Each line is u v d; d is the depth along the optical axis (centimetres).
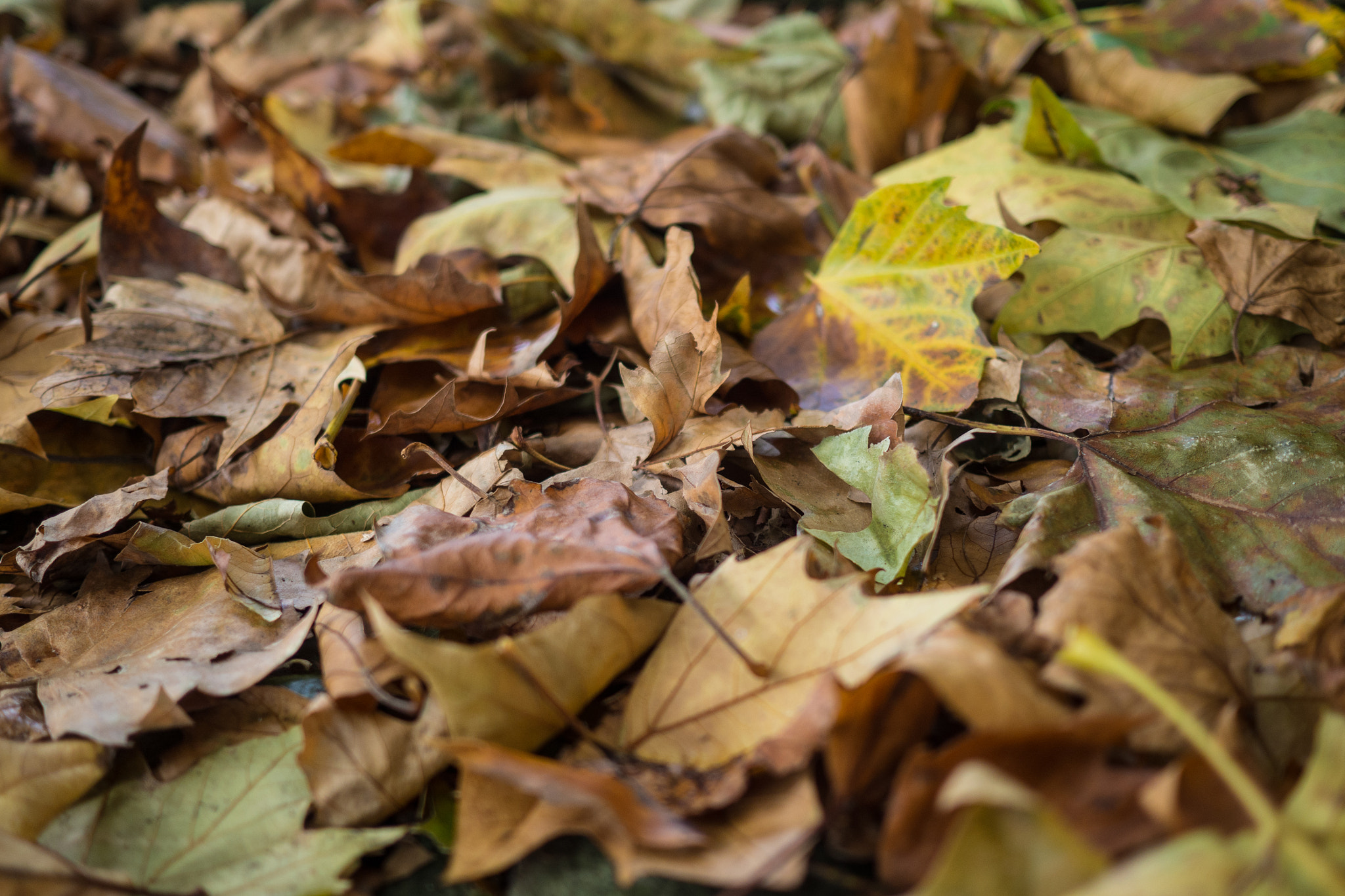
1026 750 54
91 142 104
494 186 92
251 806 61
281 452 75
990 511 71
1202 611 60
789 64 112
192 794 61
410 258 88
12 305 86
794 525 72
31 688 65
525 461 75
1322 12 91
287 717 64
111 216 85
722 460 74
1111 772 54
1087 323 80
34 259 100
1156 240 82
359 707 61
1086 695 56
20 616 71
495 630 63
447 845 60
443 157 93
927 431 76
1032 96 86
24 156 106
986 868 51
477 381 78
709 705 60
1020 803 50
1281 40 94
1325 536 66
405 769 60
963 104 106
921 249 78
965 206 76
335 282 86
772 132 110
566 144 104
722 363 78
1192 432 71
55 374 77
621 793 55
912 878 53
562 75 124
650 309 79
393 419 75
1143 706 56
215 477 76
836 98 106
